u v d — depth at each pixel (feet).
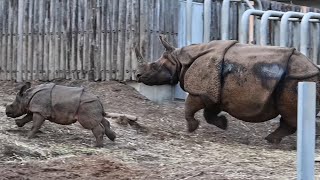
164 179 32.45
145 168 35.70
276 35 60.80
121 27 60.54
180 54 48.57
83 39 62.75
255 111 44.98
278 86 44.34
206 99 46.32
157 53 60.18
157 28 60.23
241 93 44.98
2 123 45.27
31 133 41.78
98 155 39.11
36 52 65.16
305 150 19.62
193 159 39.34
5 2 66.69
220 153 42.19
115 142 43.19
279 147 46.57
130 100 57.77
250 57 45.19
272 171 35.24
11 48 66.44
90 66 62.39
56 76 64.18
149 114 54.29
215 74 45.83
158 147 43.19
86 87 60.80
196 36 63.31
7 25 66.64
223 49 46.26
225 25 58.70
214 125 50.85
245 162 38.60
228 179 32.48
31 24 65.41
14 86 64.54
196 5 63.21
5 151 37.45
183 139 47.06
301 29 56.29
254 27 63.31
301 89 19.63
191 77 47.16
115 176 32.94
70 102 41.45
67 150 39.52
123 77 60.80
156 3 60.13
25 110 42.63
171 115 54.70
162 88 60.49
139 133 47.16
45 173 33.17
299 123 19.70
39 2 65.00
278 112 45.11
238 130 52.60
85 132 45.55
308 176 19.63
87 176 32.71
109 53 61.46
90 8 62.28
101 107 42.09
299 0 97.81
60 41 63.93
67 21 63.52
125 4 60.49
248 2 62.39
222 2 62.28
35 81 64.85
